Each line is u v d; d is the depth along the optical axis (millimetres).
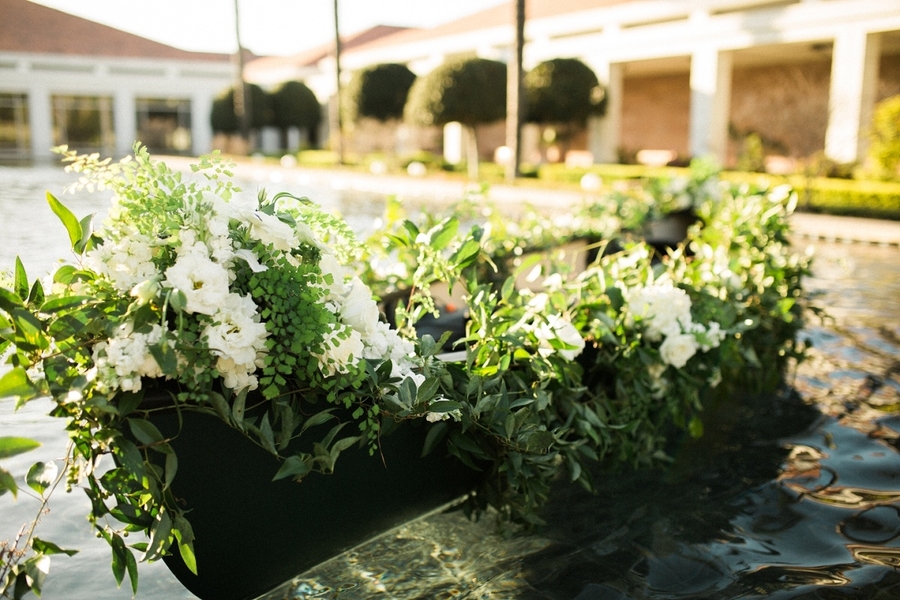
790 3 15398
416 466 2254
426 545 2404
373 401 1954
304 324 1790
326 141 30375
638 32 17750
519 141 16266
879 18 13227
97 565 2256
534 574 2271
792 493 2838
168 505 1759
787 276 4379
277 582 2105
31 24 30172
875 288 6711
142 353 1619
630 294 2920
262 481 1923
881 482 2938
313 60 31234
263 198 2016
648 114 22141
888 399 3920
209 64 31047
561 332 2424
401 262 3750
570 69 18062
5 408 3506
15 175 18047
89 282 1778
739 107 19969
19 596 1810
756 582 2236
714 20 16156
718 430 3492
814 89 15258
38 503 2623
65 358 1694
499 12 24172
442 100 17625
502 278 4129
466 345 2535
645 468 3057
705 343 2914
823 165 12852
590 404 2844
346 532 2178
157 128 30312
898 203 10758
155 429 1662
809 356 4406
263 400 1821
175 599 2102
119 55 30125
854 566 2322
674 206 6297
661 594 2176
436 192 15195
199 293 1665
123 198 1782
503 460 2340
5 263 6891
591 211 5785
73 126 28844
